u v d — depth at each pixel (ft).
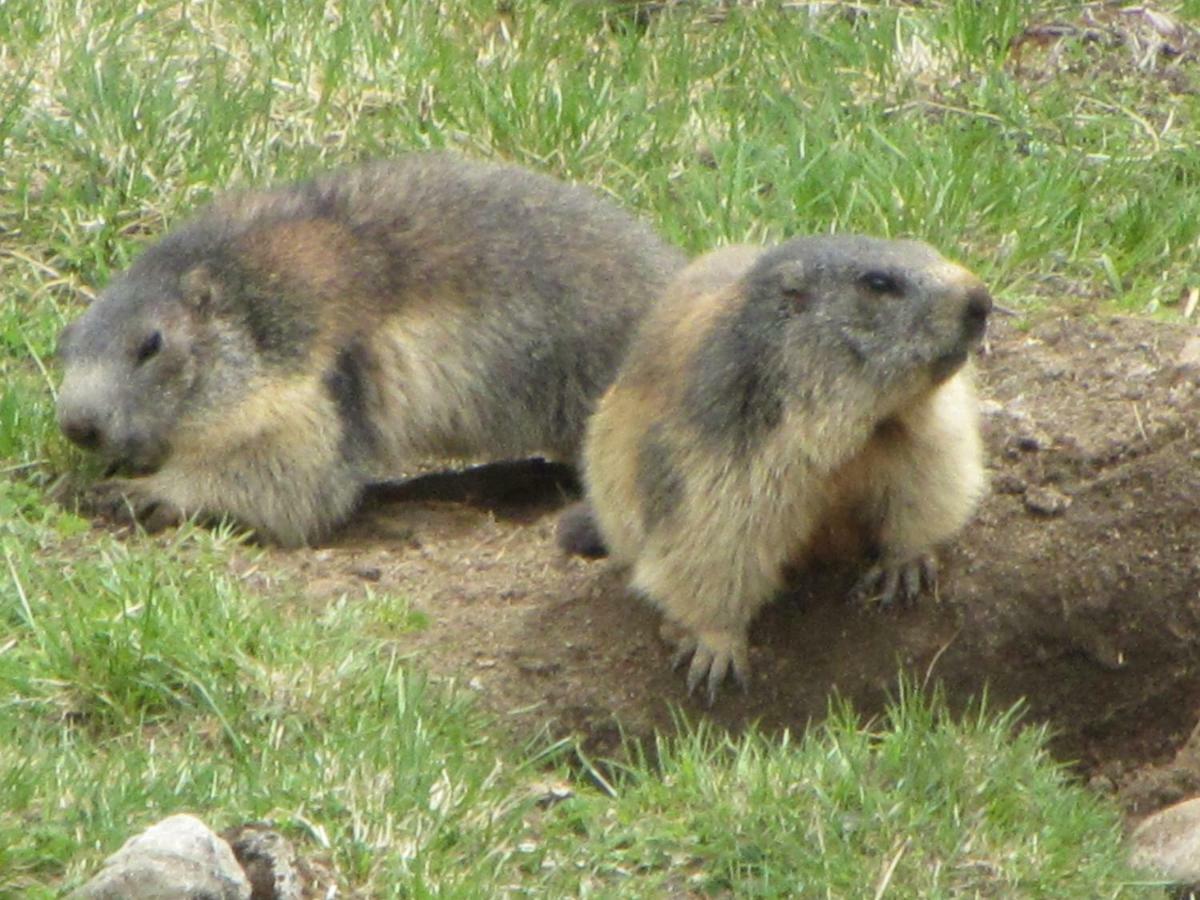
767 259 31.07
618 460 32.55
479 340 38.17
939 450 31.37
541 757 29.63
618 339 38.47
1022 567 33.78
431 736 28.43
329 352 37.19
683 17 50.83
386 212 38.52
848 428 30.37
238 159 43.68
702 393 30.89
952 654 33.24
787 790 27.45
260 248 37.42
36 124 43.75
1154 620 34.19
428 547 35.78
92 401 35.86
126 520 36.19
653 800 27.76
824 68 47.55
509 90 46.19
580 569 34.30
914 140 44.21
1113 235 42.52
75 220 42.27
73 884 23.86
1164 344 37.32
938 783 27.96
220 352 36.50
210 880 23.18
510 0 50.14
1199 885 27.78
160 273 37.06
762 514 30.91
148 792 26.09
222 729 28.84
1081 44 49.08
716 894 25.96
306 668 29.73
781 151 44.47
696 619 31.94
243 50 47.14
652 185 44.21
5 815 25.34
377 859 25.07
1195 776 32.32
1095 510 34.37
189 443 36.52
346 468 37.27
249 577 33.94
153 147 43.39
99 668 29.37
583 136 44.88
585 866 26.12
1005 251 41.73
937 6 50.19
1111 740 34.37
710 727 31.45
